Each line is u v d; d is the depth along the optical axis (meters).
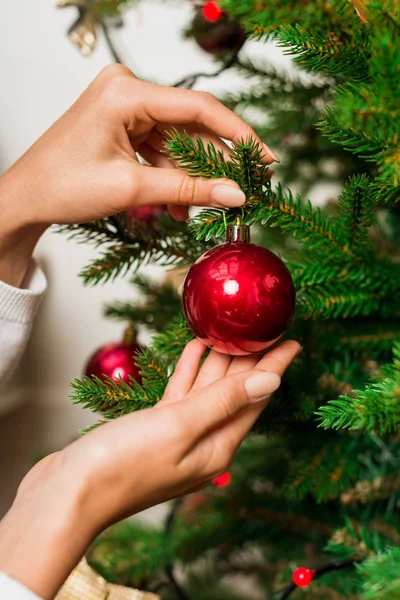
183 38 0.70
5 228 0.58
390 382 0.45
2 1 1.01
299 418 0.56
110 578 0.66
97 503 0.44
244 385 0.47
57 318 1.09
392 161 0.42
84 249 1.07
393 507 0.64
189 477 0.47
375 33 0.42
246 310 0.46
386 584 0.43
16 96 1.04
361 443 0.61
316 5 0.48
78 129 0.54
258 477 0.70
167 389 0.51
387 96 0.41
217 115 0.53
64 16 1.01
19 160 0.58
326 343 0.59
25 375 1.11
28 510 0.44
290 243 0.77
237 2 0.49
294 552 0.67
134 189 0.52
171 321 0.68
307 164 0.80
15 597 0.41
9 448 1.10
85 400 0.51
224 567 0.79
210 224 0.50
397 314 0.58
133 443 0.45
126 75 0.54
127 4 0.70
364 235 0.53
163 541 0.69
